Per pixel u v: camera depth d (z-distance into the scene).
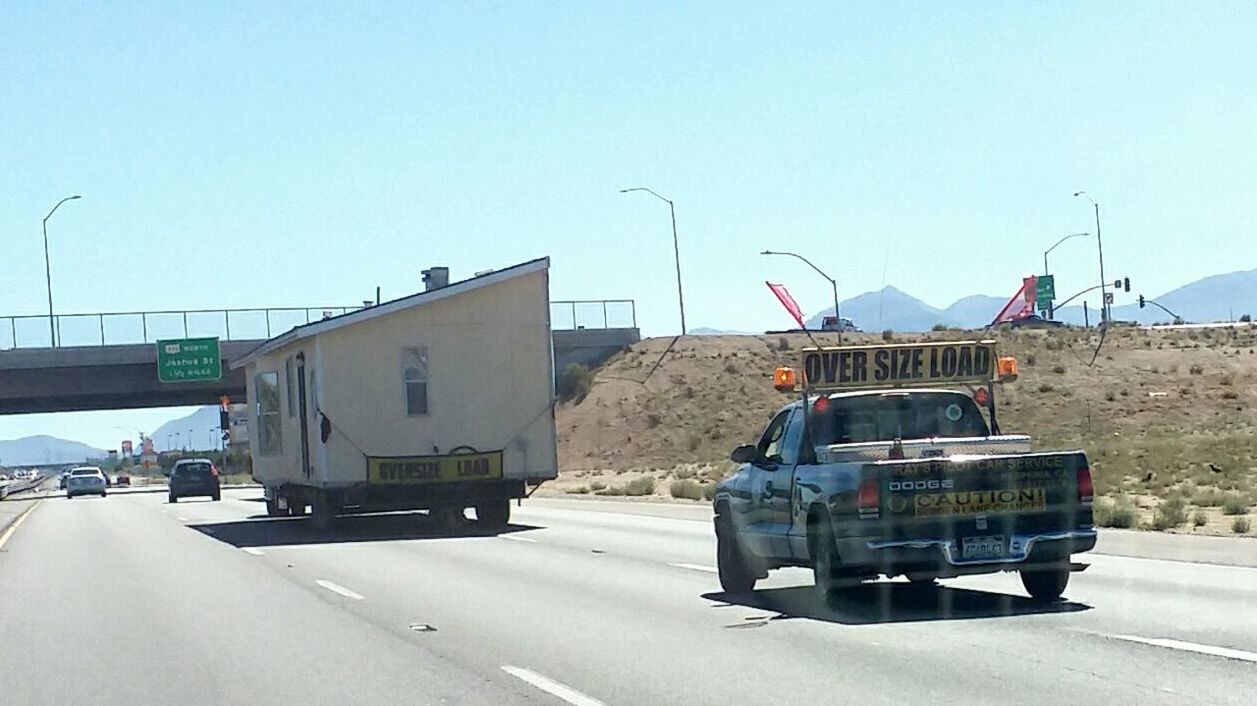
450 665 12.72
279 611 17.30
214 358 68.00
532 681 11.73
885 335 90.00
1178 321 112.88
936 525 14.23
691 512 35.00
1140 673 11.00
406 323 30.55
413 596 18.23
